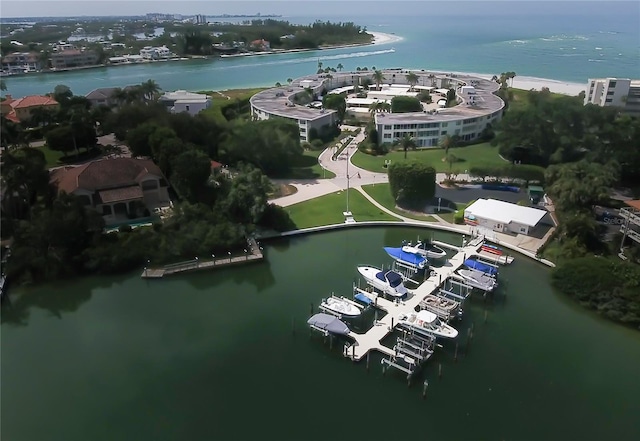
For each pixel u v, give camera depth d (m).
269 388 64.62
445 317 76.69
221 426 58.69
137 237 94.25
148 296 86.56
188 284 90.81
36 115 171.75
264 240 105.38
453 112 182.25
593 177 105.88
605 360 69.38
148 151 132.50
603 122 139.50
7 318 82.69
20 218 101.62
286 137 142.12
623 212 92.56
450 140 158.12
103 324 79.00
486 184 132.75
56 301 86.06
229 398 63.03
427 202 121.06
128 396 63.56
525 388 64.38
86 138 147.88
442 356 70.50
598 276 80.00
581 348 71.75
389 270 92.81
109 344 73.88
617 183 129.00
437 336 72.50
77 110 157.50
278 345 73.12
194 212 99.12
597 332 75.31
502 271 92.50
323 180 138.50
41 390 64.44
